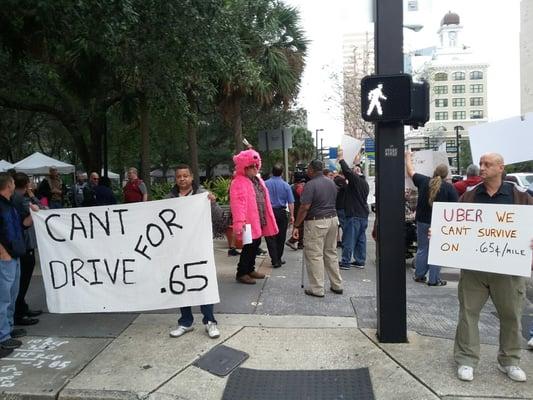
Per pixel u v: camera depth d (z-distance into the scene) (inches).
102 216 206.1
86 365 175.9
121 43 289.1
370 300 247.4
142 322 218.5
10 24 261.0
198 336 200.2
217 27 293.4
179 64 315.3
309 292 257.8
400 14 180.5
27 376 168.2
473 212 157.2
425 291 271.6
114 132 862.5
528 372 165.2
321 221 251.9
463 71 4581.7
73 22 243.4
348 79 1027.3
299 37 638.5
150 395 155.3
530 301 256.2
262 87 518.0
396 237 188.2
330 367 172.4
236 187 256.2
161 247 202.8
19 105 617.0
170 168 1689.2
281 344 191.2
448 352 181.5
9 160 1207.6
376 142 188.4
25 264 218.5
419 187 286.4
